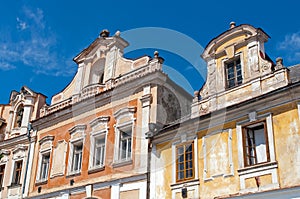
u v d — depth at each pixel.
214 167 13.16
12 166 21.31
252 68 13.85
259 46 14.02
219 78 14.86
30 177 20.00
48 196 18.44
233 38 15.03
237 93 13.89
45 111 21.42
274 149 11.77
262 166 11.83
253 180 11.91
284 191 11.04
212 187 12.91
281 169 11.40
